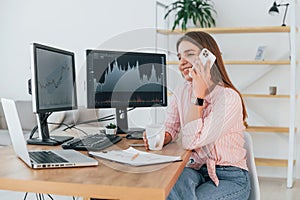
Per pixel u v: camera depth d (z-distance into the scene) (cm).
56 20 465
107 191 128
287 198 345
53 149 187
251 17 411
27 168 150
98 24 452
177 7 394
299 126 405
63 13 462
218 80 186
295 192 363
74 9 459
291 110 374
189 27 404
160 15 432
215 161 189
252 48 412
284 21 399
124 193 127
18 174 141
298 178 409
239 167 191
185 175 184
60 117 344
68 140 208
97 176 139
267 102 414
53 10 465
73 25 460
